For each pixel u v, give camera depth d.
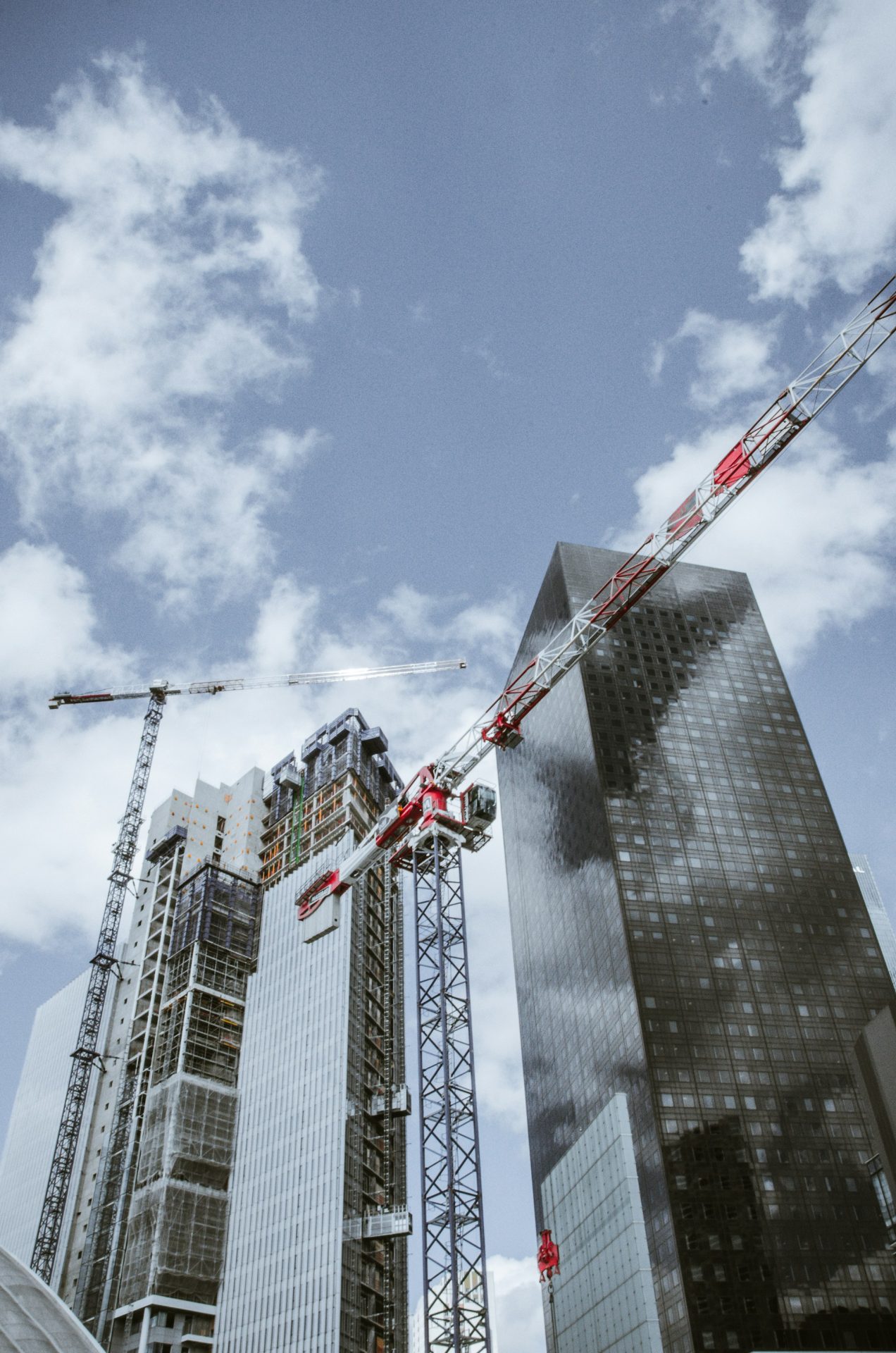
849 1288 138.00
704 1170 148.00
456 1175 91.50
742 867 188.38
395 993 186.38
